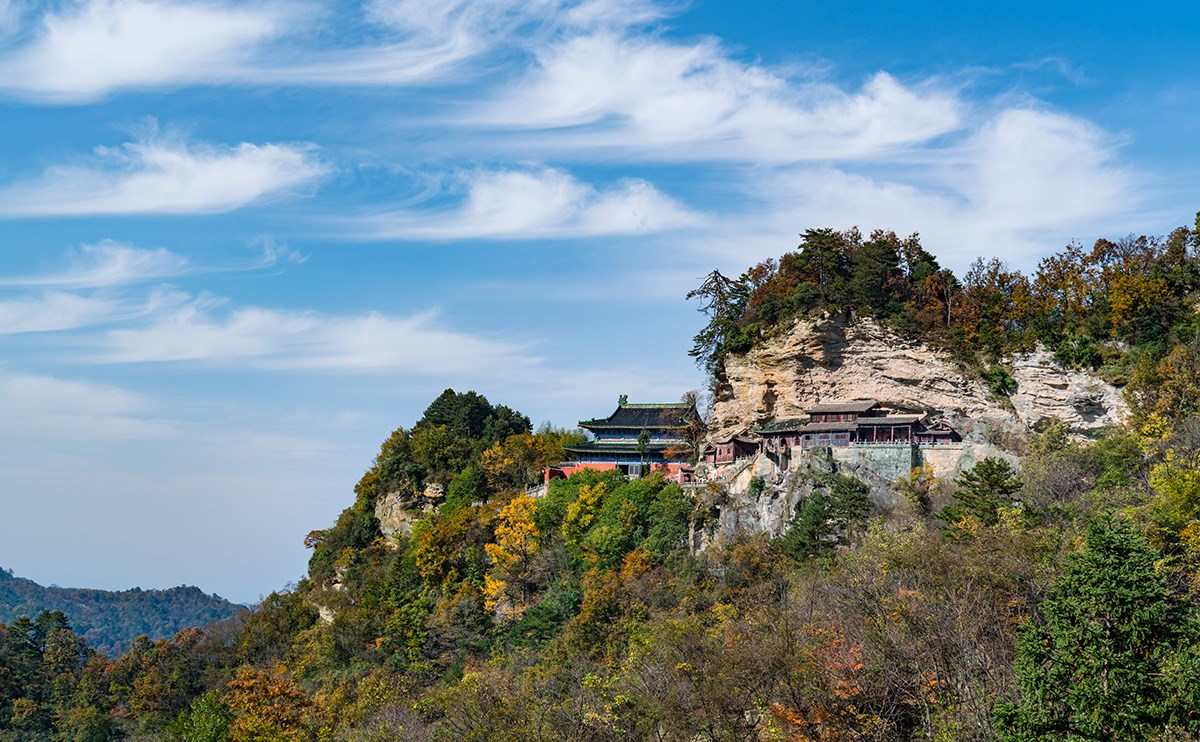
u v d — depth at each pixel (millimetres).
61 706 184125
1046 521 97500
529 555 148625
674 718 81875
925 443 135625
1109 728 58531
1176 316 141125
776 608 98688
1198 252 148875
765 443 143000
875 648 75000
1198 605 67812
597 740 83625
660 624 104875
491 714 87812
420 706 100688
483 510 165875
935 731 69062
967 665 70188
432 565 157875
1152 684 58969
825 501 120375
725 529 134375
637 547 138625
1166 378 127125
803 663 77812
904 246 163500
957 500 114625
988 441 134625
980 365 148500
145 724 170250
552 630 128250
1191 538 78375
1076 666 60656
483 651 135000
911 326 150625
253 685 111250
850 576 90750
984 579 78688
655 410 175125
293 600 188750
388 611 156125
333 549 198625
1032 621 69500
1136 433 118875
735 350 158000
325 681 148375
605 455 166625
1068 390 142250
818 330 150250
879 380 149375
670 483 144750
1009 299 153250
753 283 169000
